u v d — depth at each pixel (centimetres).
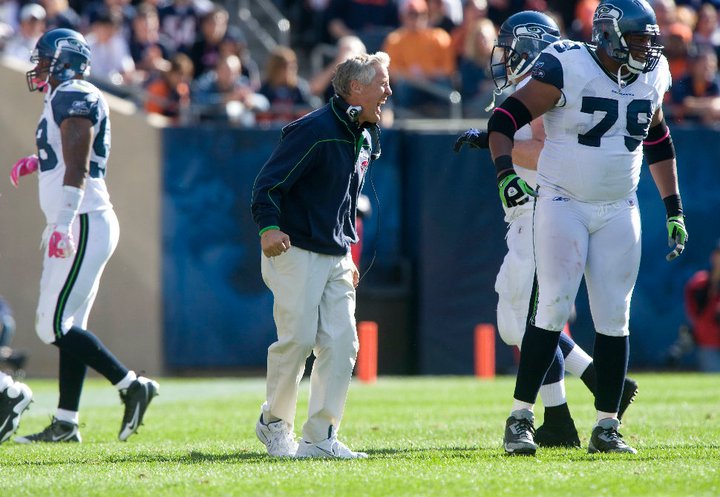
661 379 3825
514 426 1681
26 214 4191
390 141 4275
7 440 1997
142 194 4159
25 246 4188
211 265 4175
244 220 4184
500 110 1608
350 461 1614
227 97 4494
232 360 4184
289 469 1514
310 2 5631
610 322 1670
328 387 1695
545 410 1859
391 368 4278
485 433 2091
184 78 4481
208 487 1365
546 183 1652
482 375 4072
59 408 2053
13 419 1981
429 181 4225
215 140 4184
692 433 2019
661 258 4338
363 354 3859
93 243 2022
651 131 1756
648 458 1605
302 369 1709
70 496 1325
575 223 1633
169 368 4153
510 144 1595
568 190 1636
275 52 4584
